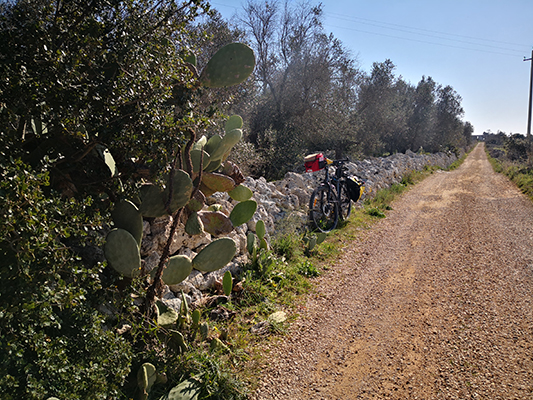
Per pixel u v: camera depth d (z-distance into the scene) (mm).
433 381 3225
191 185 3326
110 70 2998
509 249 6930
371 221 9164
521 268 5895
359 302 4770
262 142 13125
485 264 6121
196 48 3328
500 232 8203
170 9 3020
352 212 9680
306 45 15789
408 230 8570
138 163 3328
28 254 1995
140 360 2955
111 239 3055
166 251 3418
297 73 15539
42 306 2084
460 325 4145
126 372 2568
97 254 3236
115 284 3227
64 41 2717
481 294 4938
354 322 4258
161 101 2924
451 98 41875
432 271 5891
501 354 3564
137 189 3207
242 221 4652
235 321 3965
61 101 2633
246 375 3207
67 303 2170
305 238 6539
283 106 15297
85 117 2664
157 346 3125
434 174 23047
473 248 7055
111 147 2912
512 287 5145
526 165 21234
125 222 3279
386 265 6195
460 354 3594
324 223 7824
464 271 5832
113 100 2729
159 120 2859
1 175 2023
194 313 3422
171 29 3055
